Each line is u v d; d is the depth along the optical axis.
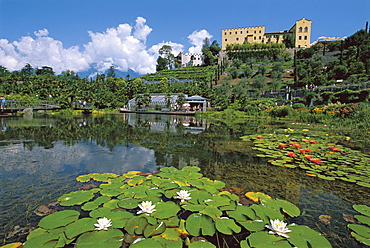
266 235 1.78
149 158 4.45
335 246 1.75
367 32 49.62
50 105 26.12
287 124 12.98
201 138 7.25
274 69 47.56
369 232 1.90
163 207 2.20
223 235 1.82
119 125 11.56
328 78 33.31
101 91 40.50
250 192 2.69
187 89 38.38
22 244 1.62
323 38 66.25
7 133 7.81
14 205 2.32
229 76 50.44
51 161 4.10
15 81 41.69
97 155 4.64
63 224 1.88
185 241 1.68
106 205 2.23
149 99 31.36
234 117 20.25
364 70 32.44
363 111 12.01
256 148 5.53
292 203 2.49
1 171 3.47
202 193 2.58
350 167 3.91
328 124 12.30
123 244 1.64
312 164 4.09
